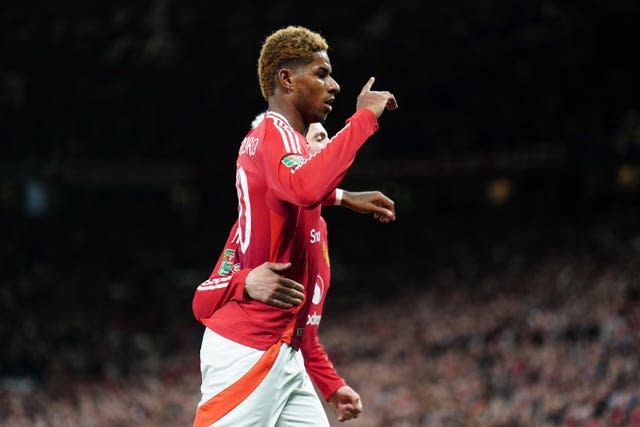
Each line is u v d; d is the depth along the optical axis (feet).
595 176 558.15
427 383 299.99
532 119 567.18
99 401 336.70
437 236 591.78
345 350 401.90
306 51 42.32
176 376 400.67
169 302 556.51
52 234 647.15
